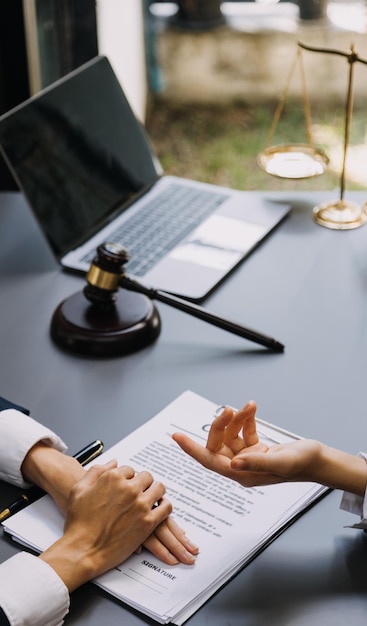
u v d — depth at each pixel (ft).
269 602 3.34
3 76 7.54
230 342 4.76
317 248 5.50
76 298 4.89
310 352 4.65
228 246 5.45
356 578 3.43
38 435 3.91
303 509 3.72
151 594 3.33
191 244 5.46
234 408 4.26
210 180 12.86
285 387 4.41
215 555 3.49
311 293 5.09
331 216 5.74
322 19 13.79
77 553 3.41
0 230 5.68
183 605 3.28
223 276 5.19
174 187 6.07
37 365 4.58
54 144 5.38
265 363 4.58
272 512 3.67
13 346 4.72
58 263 5.27
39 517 3.70
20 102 7.67
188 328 4.87
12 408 4.17
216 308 4.97
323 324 4.85
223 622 3.26
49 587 3.28
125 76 11.57
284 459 3.48
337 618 3.28
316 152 5.91
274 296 5.07
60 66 8.16
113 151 5.77
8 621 3.20
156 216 5.74
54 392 4.40
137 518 3.49
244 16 14.12
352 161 13.21
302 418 4.21
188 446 3.60
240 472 3.55
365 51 13.67
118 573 3.43
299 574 3.45
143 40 13.58
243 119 14.11
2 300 5.06
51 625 3.28
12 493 3.88
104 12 9.57
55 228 5.26
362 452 3.90
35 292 5.12
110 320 4.72
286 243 5.55
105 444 4.07
